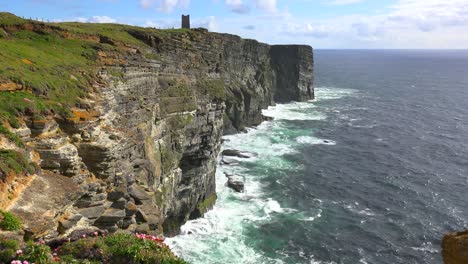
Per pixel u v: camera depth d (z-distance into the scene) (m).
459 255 11.82
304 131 107.81
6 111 24.70
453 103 158.00
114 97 38.09
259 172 74.19
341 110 139.88
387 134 105.31
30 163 23.56
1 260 16.89
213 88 65.88
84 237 20.83
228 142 94.62
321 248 47.84
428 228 53.41
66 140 27.16
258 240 49.06
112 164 29.12
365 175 73.69
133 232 27.84
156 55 54.44
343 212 57.81
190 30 70.38
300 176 72.56
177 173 50.59
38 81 29.22
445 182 70.00
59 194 23.30
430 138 100.81
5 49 33.19
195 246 47.03
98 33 49.97
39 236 20.25
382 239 50.34
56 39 43.69
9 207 20.22
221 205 59.12
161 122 48.69
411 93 188.38
